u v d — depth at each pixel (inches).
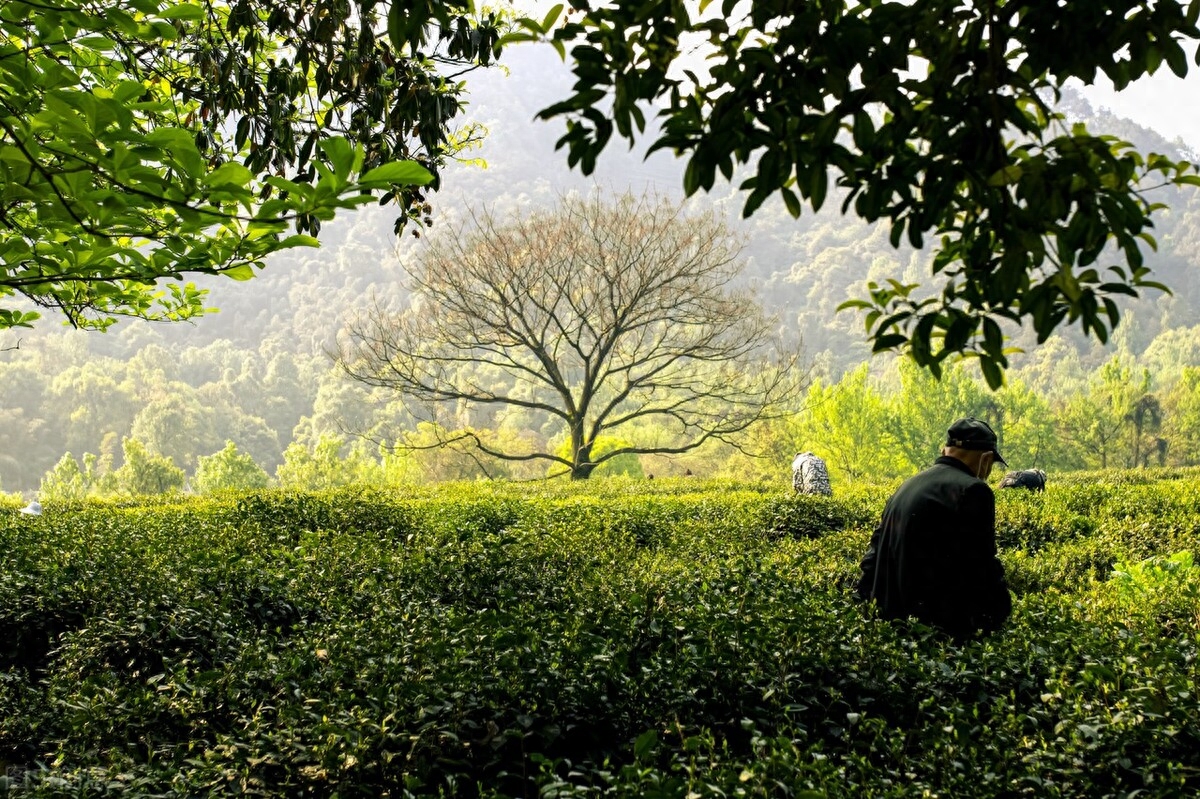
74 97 95.7
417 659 152.2
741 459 2544.3
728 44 83.4
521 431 3368.6
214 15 223.0
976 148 76.8
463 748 131.5
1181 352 5147.6
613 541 372.5
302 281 6653.5
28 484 4247.0
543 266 1302.9
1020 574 302.8
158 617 208.4
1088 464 2586.1
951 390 2250.2
